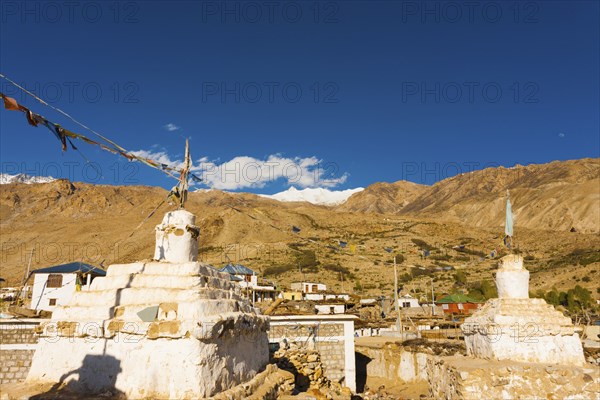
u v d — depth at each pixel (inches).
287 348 826.2
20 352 822.5
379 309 2055.9
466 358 516.4
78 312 419.8
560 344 476.7
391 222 5354.3
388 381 1046.4
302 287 2345.0
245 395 404.8
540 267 3548.2
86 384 382.3
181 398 349.1
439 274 3260.3
